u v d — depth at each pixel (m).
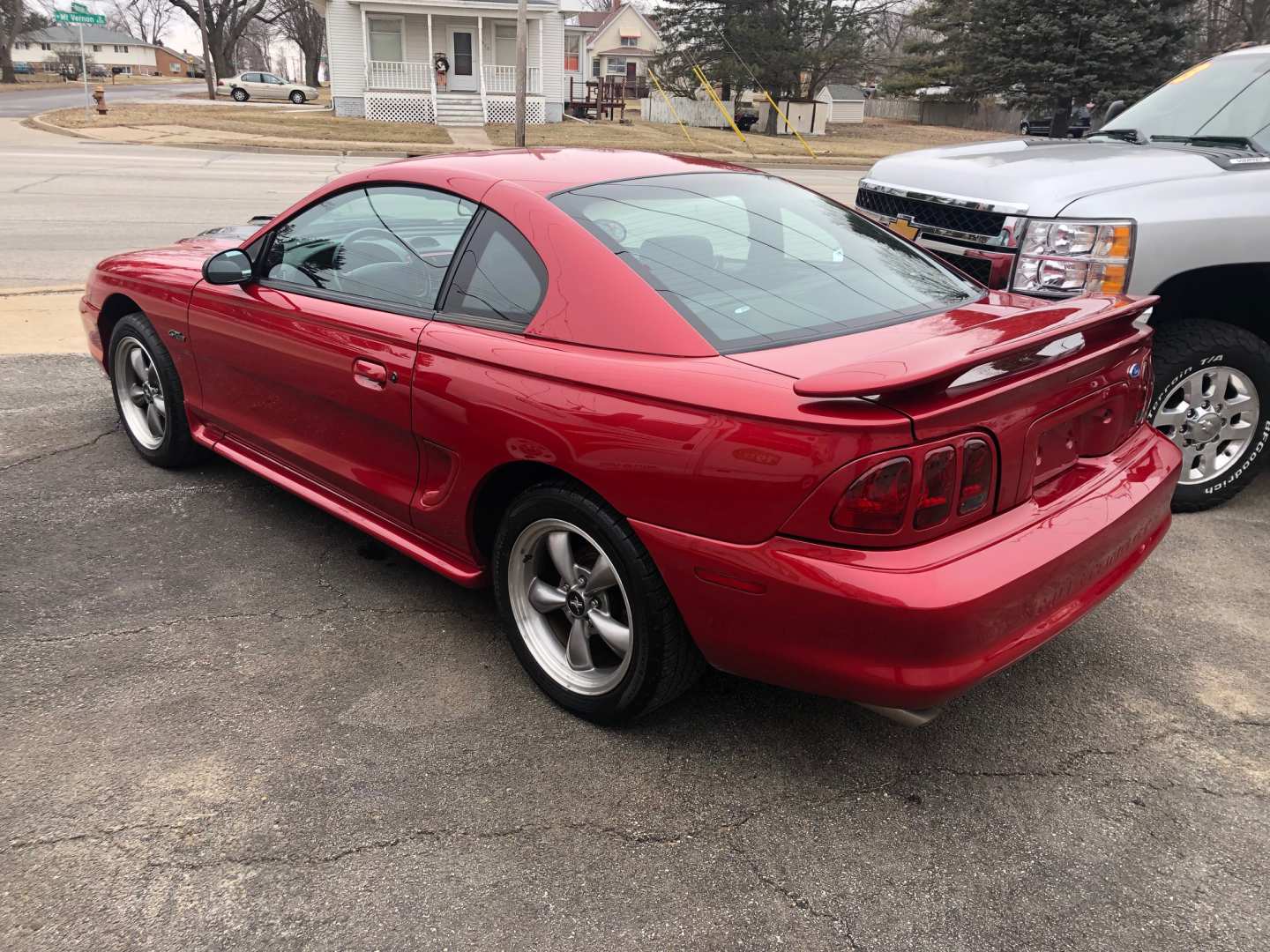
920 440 2.12
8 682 2.95
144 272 4.37
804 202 3.40
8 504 4.23
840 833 2.44
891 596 2.12
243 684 3.00
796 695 3.05
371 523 3.46
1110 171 4.24
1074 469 2.70
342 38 32.06
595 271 2.67
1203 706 3.00
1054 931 2.15
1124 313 2.59
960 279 3.23
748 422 2.25
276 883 2.24
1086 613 2.56
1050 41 32.53
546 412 2.61
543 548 2.92
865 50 45.56
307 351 3.42
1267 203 4.09
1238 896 2.25
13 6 69.12
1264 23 42.66
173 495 4.40
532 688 3.04
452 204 3.11
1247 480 4.36
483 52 33.12
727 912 2.19
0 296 7.73
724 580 2.33
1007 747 2.80
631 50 64.56
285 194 14.57
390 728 2.81
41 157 19.77
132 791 2.52
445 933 2.12
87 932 2.09
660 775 2.65
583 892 2.24
